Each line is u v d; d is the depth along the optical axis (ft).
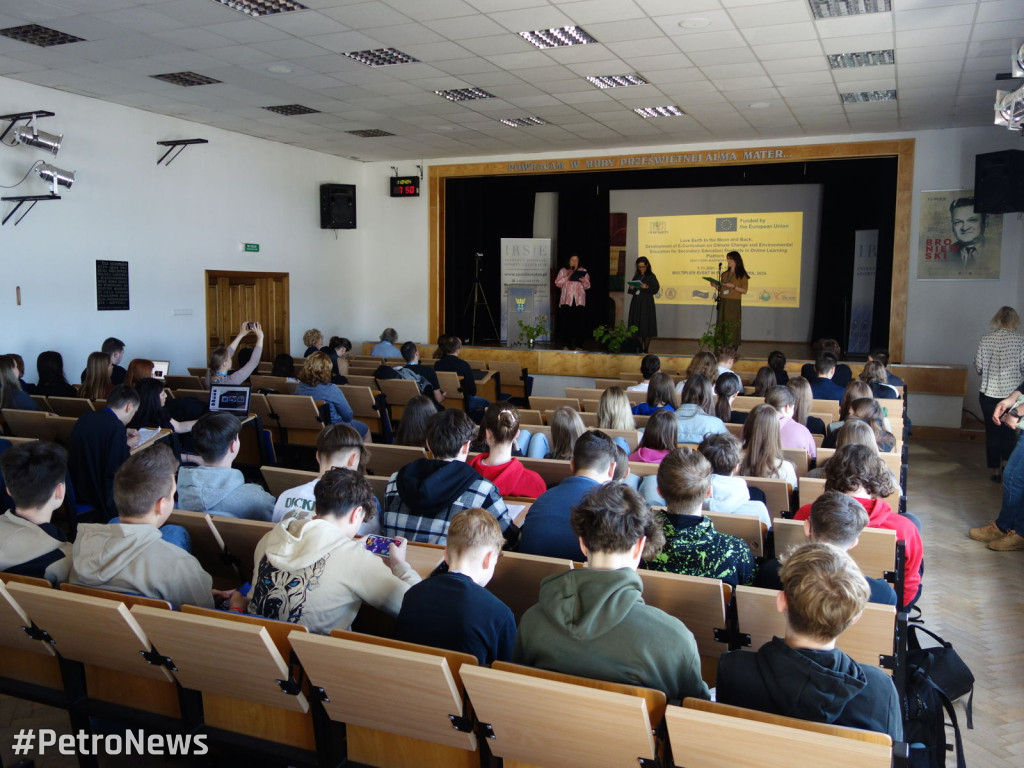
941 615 13.21
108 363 19.33
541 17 19.08
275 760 6.70
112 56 22.39
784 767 4.64
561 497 8.99
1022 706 10.16
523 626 6.01
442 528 9.14
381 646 5.69
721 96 26.96
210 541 9.10
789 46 21.25
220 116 30.55
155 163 29.99
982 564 15.89
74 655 7.23
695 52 21.88
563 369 37.55
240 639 6.04
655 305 43.88
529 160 39.14
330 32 20.34
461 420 9.69
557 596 5.90
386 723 6.06
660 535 7.24
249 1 18.49
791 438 14.82
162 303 30.58
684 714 4.80
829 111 29.17
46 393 20.95
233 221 33.91
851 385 16.48
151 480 7.48
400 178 41.01
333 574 6.95
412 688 5.62
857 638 7.12
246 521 8.91
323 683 6.05
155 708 7.29
